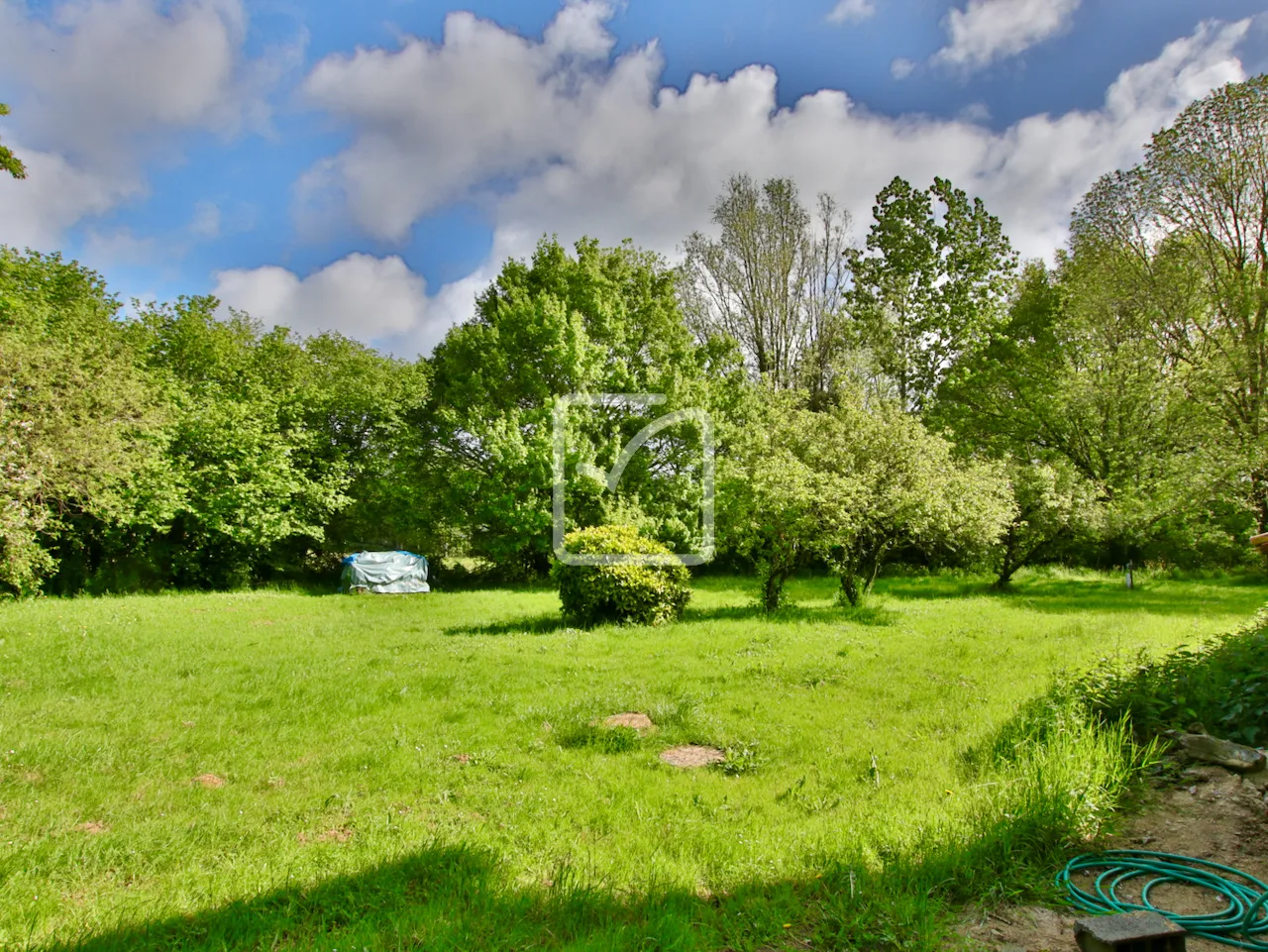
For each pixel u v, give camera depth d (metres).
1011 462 22.19
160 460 20.75
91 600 18.19
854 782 5.23
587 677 8.81
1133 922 2.80
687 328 29.73
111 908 3.53
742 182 30.94
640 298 28.08
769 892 3.59
